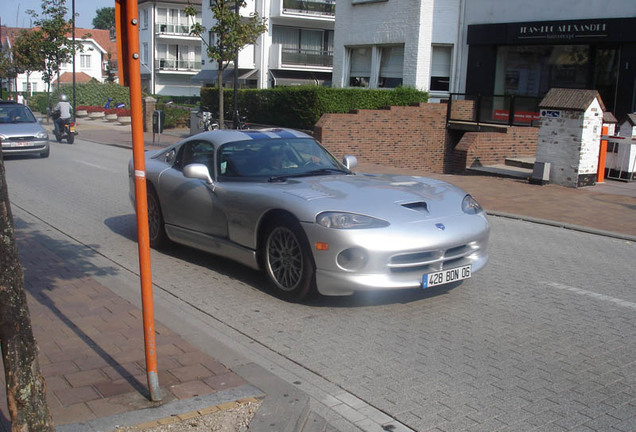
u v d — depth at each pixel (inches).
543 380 162.9
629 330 201.9
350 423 139.9
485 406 148.1
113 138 1042.7
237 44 820.0
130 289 233.3
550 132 539.2
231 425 129.9
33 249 295.0
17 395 105.6
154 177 288.7
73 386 148.3
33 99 1884.8
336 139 707.4
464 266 220.1
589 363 174.7
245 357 170.6
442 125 783.7
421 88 870.4
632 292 244.2
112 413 134.3
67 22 1414.9
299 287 215.8
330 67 1710.1
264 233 230.1
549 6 761.6
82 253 289.3
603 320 211.0
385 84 935.7
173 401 140.3
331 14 1636.3
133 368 159.2
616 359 177.9
